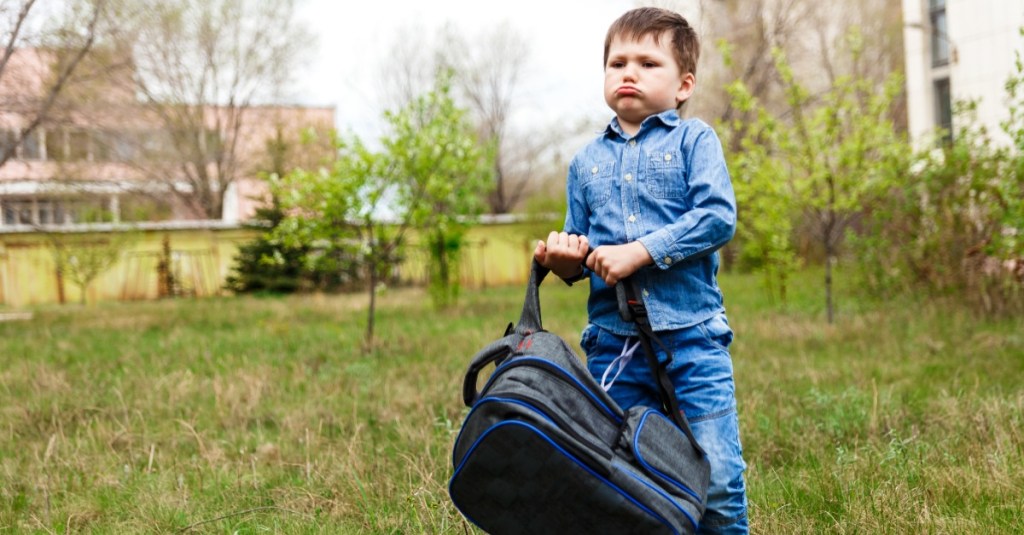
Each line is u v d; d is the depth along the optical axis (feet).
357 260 35.24
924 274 33.88
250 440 16.21
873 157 34.19
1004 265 30.40
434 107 36.55
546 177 126.62
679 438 7.29
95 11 41.86
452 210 46.16
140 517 11.84
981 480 11.32
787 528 10.09
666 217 8.27
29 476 13.96
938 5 57.06
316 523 11.13
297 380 22.53
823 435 14.65
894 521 10.04
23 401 19.99
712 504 7.89
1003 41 49.90
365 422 17.11
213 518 11.66
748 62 79.36
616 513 6.54
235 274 80.79
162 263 79.00
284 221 33.22
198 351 29.84
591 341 8.66
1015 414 14.57
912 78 58.70
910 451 13.00
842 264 41.27
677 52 8.68
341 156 33.58
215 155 107.34
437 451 14.12
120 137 57.82
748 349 25.77
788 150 32.32
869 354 23.86
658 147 8.44
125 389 21.50
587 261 7.82
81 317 50.24
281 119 109.81
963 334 26.23
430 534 10.54
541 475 6.48
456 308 47.11
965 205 31.78
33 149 52.26
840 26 98.43
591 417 6.86
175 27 88.38
